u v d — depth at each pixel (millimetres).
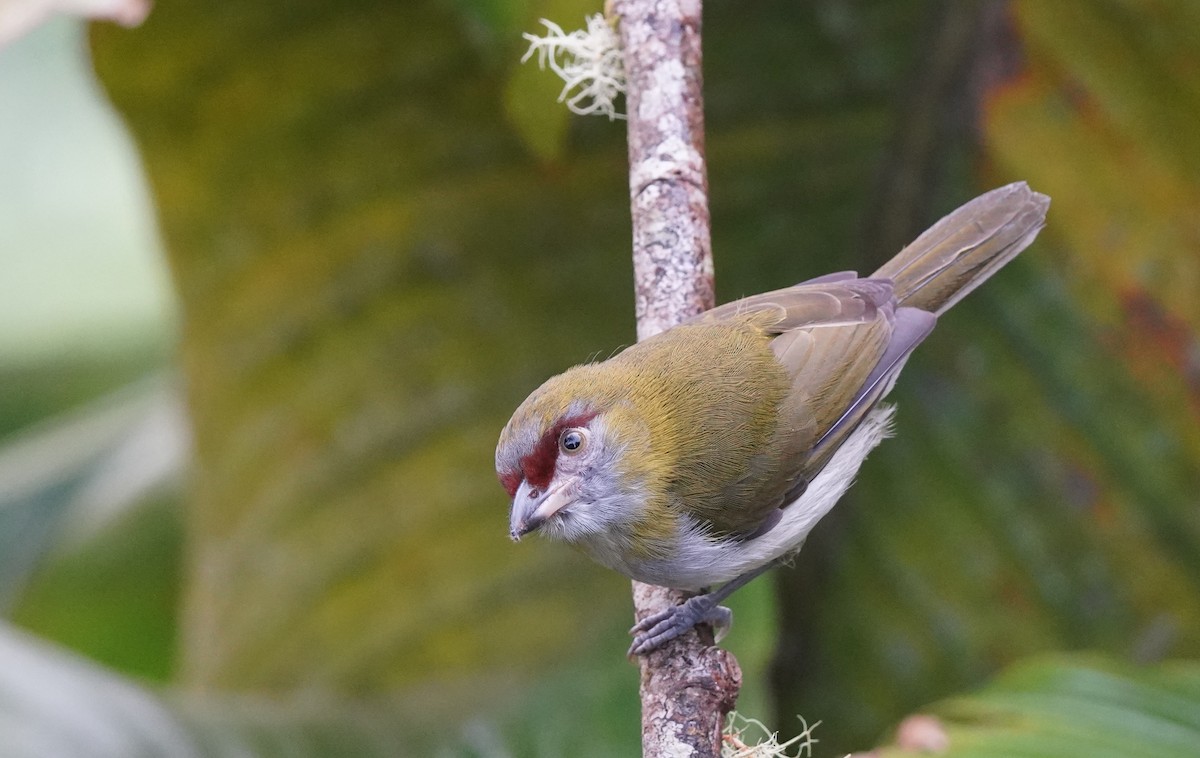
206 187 10789
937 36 10086
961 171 10281
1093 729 6359
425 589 11023
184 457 11445
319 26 10344
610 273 11008
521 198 10906
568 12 7824
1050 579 10250
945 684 10516
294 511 11172
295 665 11023
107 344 13789
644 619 7480
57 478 12586
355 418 11125
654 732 6613
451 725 9492
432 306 11078
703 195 7688
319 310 11070
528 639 10789
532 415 7375
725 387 7516
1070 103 9820
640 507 7320
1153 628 10031
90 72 10312
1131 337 9898
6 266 14047
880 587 10672
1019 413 10250
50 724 7406
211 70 10430
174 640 12367
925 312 8195
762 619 9359
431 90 10625
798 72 10516
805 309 7965
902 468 10562
